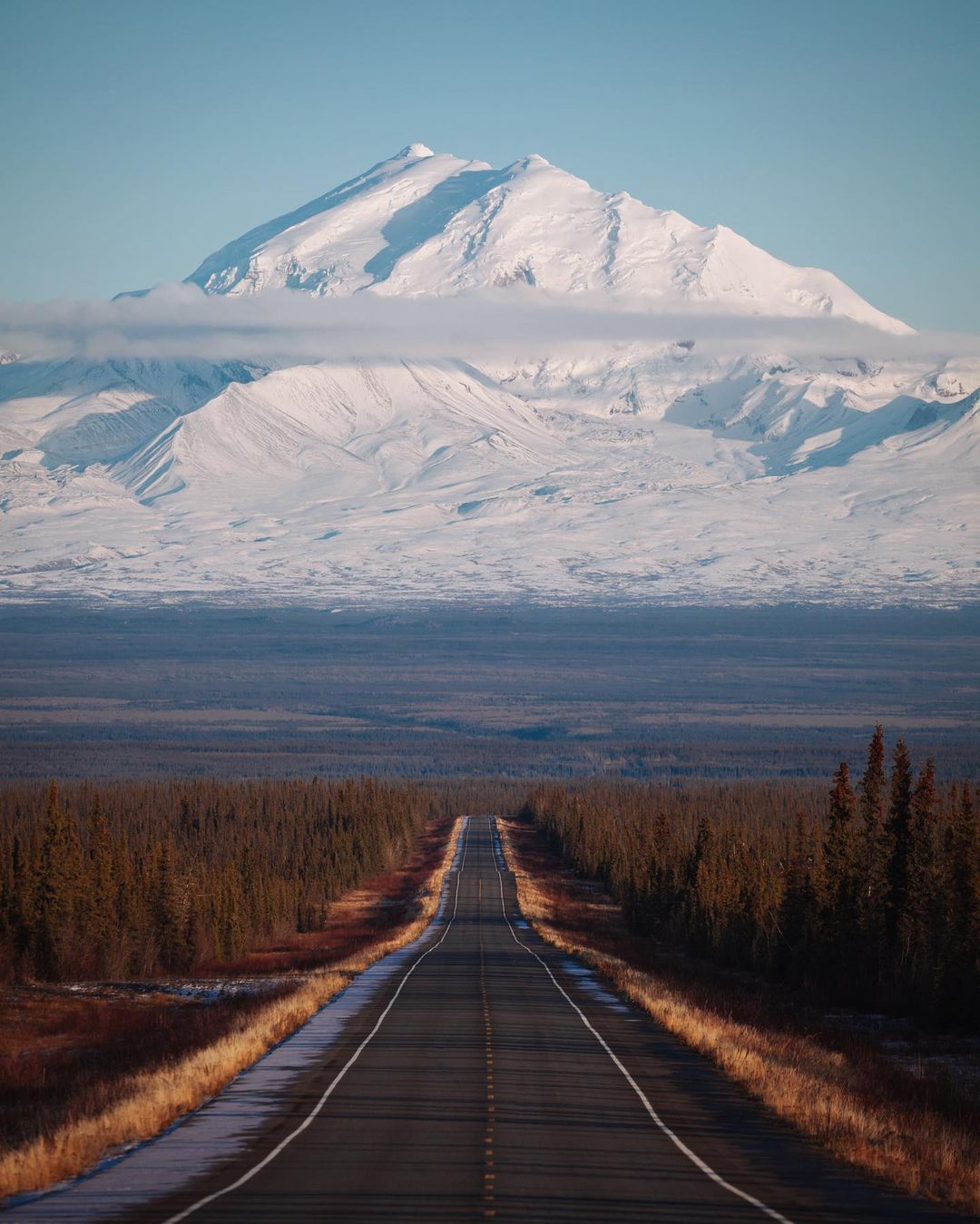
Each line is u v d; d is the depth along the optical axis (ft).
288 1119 323.57
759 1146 301.63
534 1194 247.09
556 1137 303.07
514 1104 344.28
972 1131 363.35
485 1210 233.55
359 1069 405.39
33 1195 251.39
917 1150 303.07
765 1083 376.07
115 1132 304.50
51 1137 303.68
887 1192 262.06
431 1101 348.79
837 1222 233.76
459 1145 291.79
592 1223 226.17
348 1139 298.76
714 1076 401.90
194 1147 291.79
